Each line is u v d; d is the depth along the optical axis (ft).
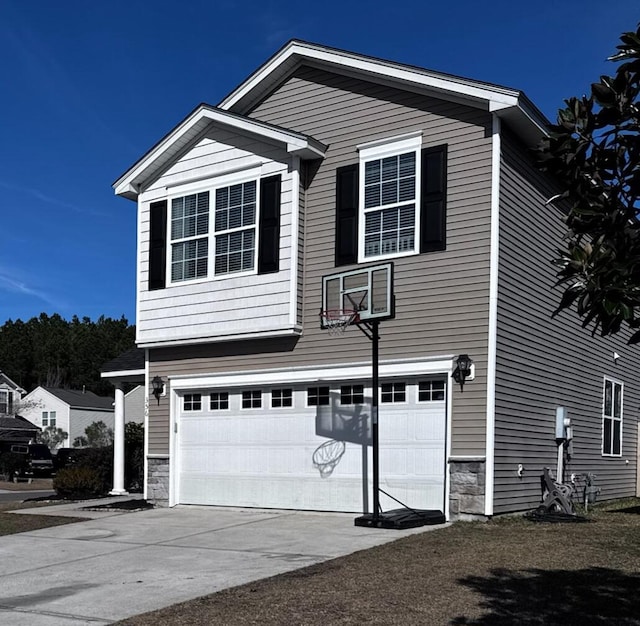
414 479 39.11
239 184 45.93
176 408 48.80
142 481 62.85
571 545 29.94
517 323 39.60
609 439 54.03
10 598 24.22
